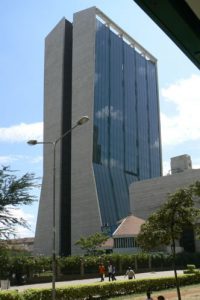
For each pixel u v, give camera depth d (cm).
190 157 10894
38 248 11819
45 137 12669
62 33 12850
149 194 9831
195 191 2025
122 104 13212
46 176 12275
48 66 13188
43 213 12006
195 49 338
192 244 7738
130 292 2886
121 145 12688
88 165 11156
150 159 14375
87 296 2548
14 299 2031
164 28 312
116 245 7106
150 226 2039
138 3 286
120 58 13550
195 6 300
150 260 5978
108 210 10869
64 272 4578
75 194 11294
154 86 15750
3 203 1421
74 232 11056
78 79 12150
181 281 3403
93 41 12088
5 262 1540
